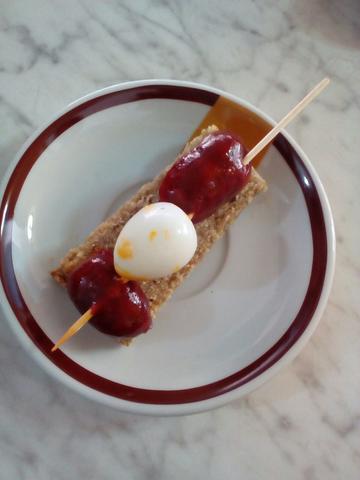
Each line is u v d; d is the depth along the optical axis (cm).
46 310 19
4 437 20
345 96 22
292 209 20
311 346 21
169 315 20
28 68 22
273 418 20
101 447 20
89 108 20
